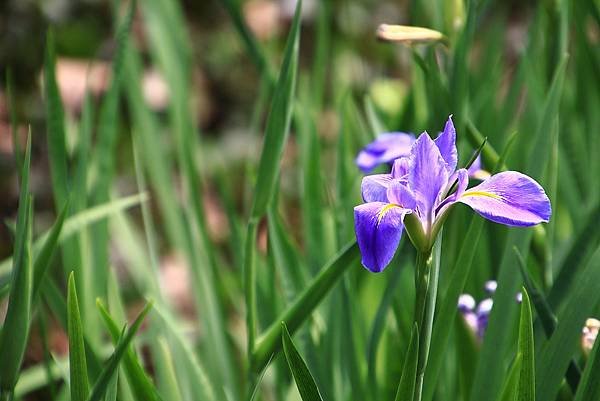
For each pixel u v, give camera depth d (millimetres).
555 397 1174
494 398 1184
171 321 1293
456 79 1272
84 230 1323
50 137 1283
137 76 1488
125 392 1232
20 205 1117
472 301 1243
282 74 1218
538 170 1228
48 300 1270
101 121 1352
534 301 1157
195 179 1445
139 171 1388
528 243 1208
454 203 1055
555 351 1142
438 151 1054
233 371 1396
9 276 1244
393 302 1301
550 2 1461
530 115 1495
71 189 1363
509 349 1282
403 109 1419
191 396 1288
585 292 1140
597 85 1456
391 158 1204
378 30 1247
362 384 1318
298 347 1302
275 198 1316
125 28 1352
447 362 1315
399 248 1313
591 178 1458
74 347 1089
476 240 1162
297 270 1319
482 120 1461
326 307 1400
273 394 1493
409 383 1062
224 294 1546
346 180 1414
